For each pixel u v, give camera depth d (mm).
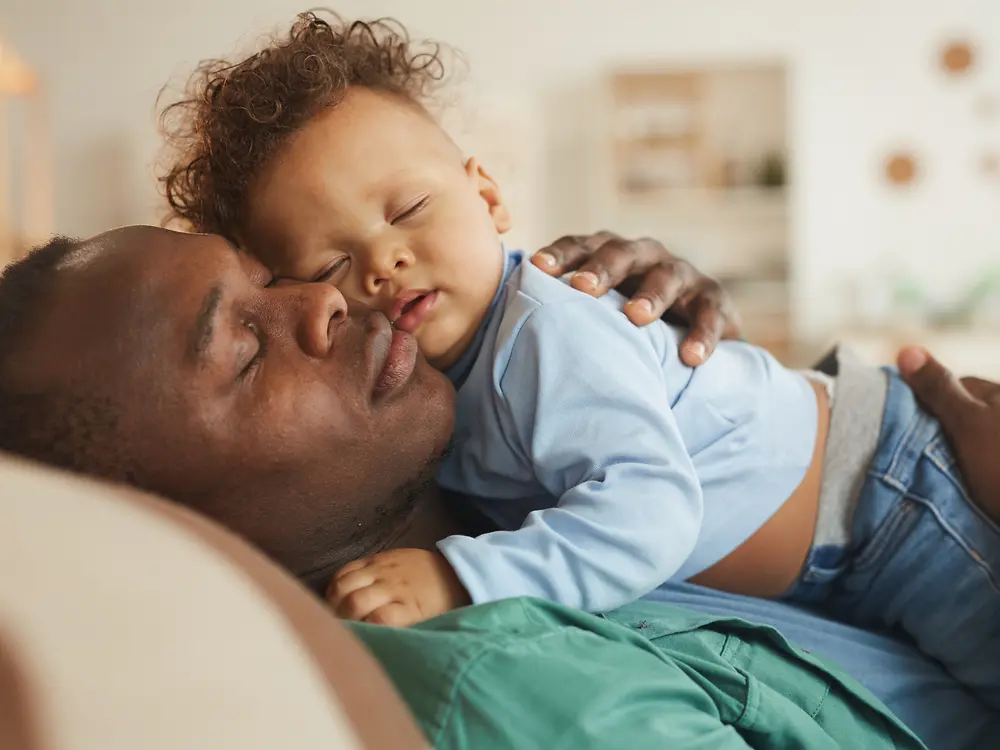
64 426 608
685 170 5004
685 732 544
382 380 721
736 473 956
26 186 4684
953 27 4926
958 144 4965
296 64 1006
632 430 824
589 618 624
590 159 5051
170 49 4977
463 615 594
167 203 1213
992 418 970
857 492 987
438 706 512
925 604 932
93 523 367
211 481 640
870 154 5000
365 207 944
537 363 861
